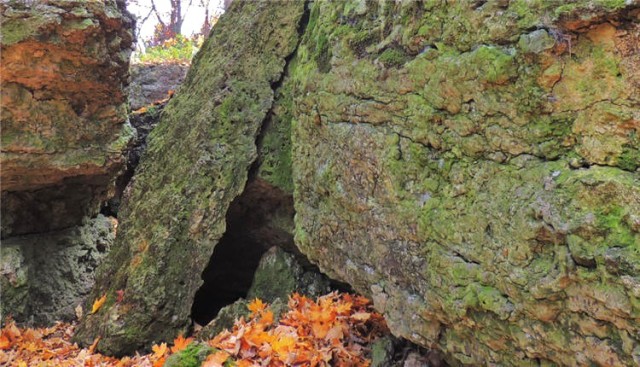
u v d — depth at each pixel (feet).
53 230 19.12
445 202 7.40
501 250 6.47
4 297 16.34
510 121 6.39
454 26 7.09
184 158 15.28
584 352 5.72
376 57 8.83
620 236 5.18
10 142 14.80
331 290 13.50
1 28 12.94
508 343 6.71
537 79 6.00
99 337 14.10
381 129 8.65
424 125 7.70
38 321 17.63
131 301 13.89
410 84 7.94
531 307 6.12
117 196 24.12
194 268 13.67
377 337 10.44
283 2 15.02
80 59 14.29
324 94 10.16
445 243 7.37
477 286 6.87
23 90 14.35
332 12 10.64
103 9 13.84
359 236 9.37
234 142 14.16
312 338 10.39
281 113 14.24
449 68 7.09
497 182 6.61
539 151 6.13
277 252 14.03
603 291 5.30
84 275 19.85
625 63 5.31
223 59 16.21
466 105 6.96
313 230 10.68
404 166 8.10
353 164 9.29
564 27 5.66
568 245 5.60
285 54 14.57
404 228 8.13
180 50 34.35
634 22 5.18
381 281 8.89
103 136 16.67
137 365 12.35
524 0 6.10
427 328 7.97
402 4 8.19
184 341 12.70
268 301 13.33
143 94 28.22
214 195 13.85
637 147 5.32
